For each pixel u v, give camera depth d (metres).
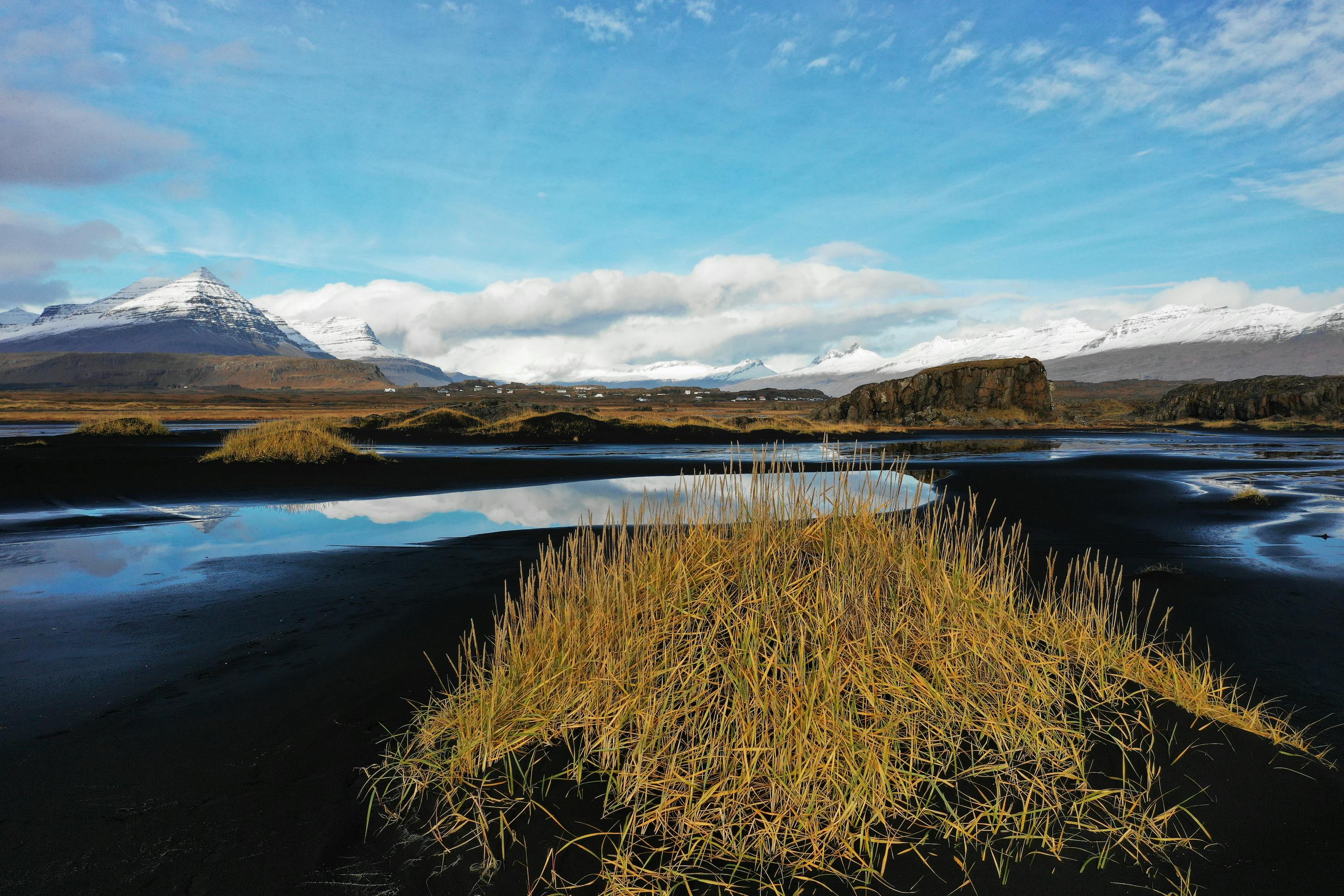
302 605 5.62
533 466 19.19
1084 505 11.91
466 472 17.59
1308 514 10.98
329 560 7.39
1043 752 3.00
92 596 5.90
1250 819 2.62
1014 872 2.38
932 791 2.78
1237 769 2.94
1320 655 4.60
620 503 12.45
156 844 2.46
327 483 14.63
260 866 2.35
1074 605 5.08
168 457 18.33
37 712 3.57
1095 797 2.74
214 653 4.47
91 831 2.53
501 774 2.89
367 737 3.30
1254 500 12.05
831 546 4.25
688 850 2.46
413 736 3.27
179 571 6.84
